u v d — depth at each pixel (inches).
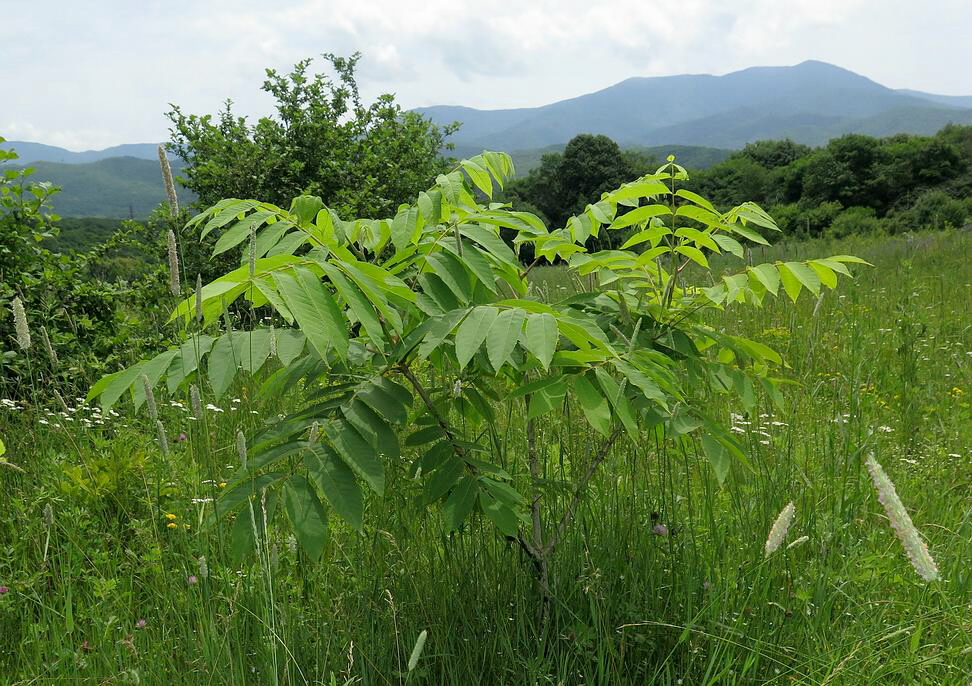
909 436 163.9
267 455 72.7
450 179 84.6
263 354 71.7
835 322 229.3
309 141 320.8
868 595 92.1
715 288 91.9
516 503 85.7
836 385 132.3
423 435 84.0
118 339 207.9
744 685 82.0
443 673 84.5
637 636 86.0
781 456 127.5
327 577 101.3
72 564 106.0
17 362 183.0
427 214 80.6
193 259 295.6
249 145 312.0
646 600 92.7
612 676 84.9
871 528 113.7
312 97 335.6
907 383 195.2
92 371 193.5
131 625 93.7
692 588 91.9
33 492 125.9
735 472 117.6
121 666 84.9
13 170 198.5
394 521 106.3
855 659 78.1
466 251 81.0
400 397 78.1
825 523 105.7
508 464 118.1
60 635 91.2
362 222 87.2
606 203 93.7
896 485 128.3
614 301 99.3
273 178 317.7
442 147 375.2
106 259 237.6
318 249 73.7
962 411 179.6
